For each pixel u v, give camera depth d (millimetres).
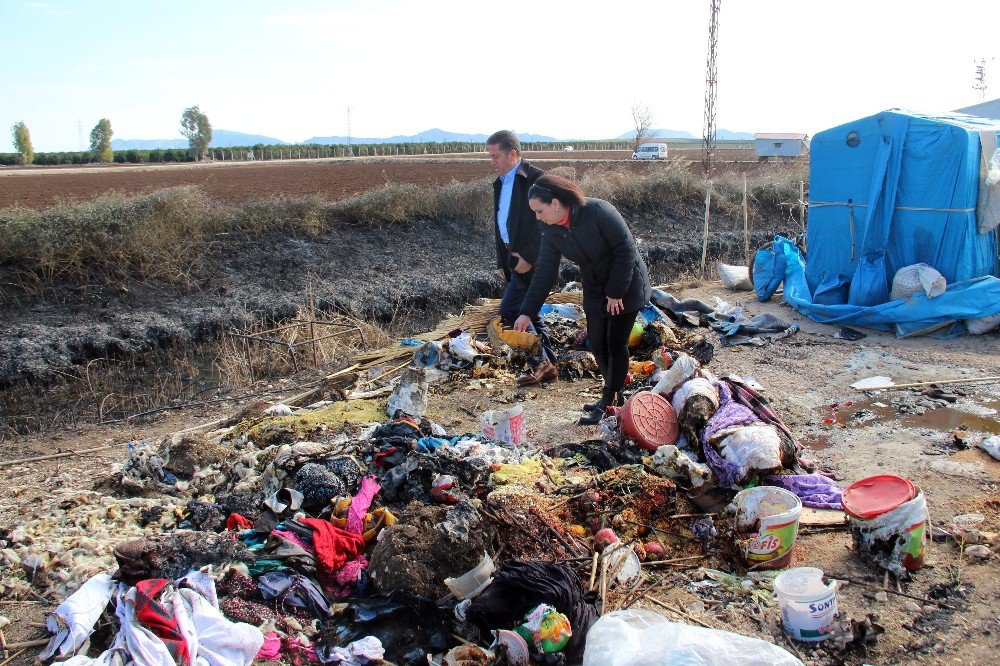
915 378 7188
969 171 8336
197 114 90062
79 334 10992
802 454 5461
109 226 13703
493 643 3260
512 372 7727
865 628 3404
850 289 9266
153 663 3006
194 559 3754
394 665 3260
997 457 5227
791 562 4055
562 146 84500
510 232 7184
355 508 4309
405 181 26672
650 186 20672
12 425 8391
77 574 3820
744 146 88875
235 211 15703
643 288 5863
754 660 2775
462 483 4617
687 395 5145
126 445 7223
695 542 4258
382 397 7141
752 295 11055
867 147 9117
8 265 12602
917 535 3838
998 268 9055
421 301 13883
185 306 12641
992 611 3564
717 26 29766
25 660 3303
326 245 15828
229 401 8484
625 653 2848
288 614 3604
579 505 4492
